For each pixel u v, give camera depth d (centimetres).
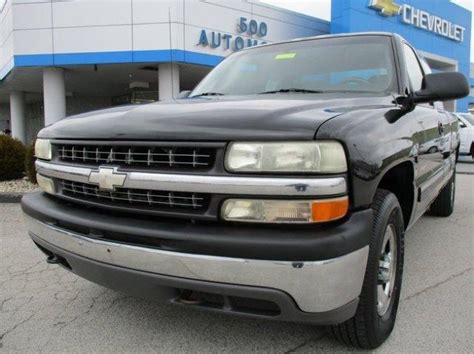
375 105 266
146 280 219
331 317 204
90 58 1684
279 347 259
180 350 259
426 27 2583
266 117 212
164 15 1631
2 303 328
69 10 1673
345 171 203
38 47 1705
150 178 217
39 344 269
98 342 270
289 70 346
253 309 212
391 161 242
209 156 208
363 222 209
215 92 353
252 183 199
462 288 348
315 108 234
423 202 354
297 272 192
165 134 216
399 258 276
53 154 274
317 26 2141
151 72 1967
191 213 211
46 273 389
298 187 195
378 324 247
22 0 1689
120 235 223
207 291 207
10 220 594
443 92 292
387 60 327
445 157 443
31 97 2966
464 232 517
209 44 1728
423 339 268
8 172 873
